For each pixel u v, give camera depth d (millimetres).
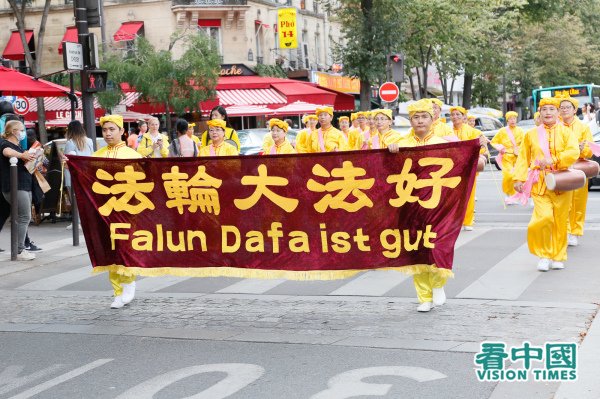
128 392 8078
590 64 86125
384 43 44156
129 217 11547
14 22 50219
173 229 11422
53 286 14070
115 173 11508
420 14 47250
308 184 10852
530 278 12664
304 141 18344
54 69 49625
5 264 16359
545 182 12906
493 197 26016
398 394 7625
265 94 45938
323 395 7688
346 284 12930
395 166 10516
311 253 10961
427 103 10641
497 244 16141
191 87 40438
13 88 20812
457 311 10695
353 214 10742
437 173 10367
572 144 12867
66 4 49188
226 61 48688
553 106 13000
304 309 11336
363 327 10125
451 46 51531
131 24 47656
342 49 45094
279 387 7988
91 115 19578
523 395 7500
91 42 19234
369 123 17938
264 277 11133
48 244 18953
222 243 11266
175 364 8961
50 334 10625
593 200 23391
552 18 74062
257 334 10062
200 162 11172
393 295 11977
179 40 46750
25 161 16891
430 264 10461
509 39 66562
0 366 9281
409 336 9586
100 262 11781
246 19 49406
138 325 10867
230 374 8484
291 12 52000
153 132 20656
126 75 39344
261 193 11023
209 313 11367
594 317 10070
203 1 47375
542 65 80375
